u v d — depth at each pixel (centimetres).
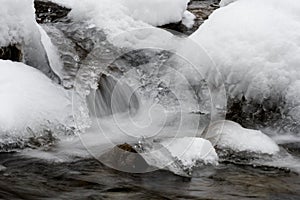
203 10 895
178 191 369
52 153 434
